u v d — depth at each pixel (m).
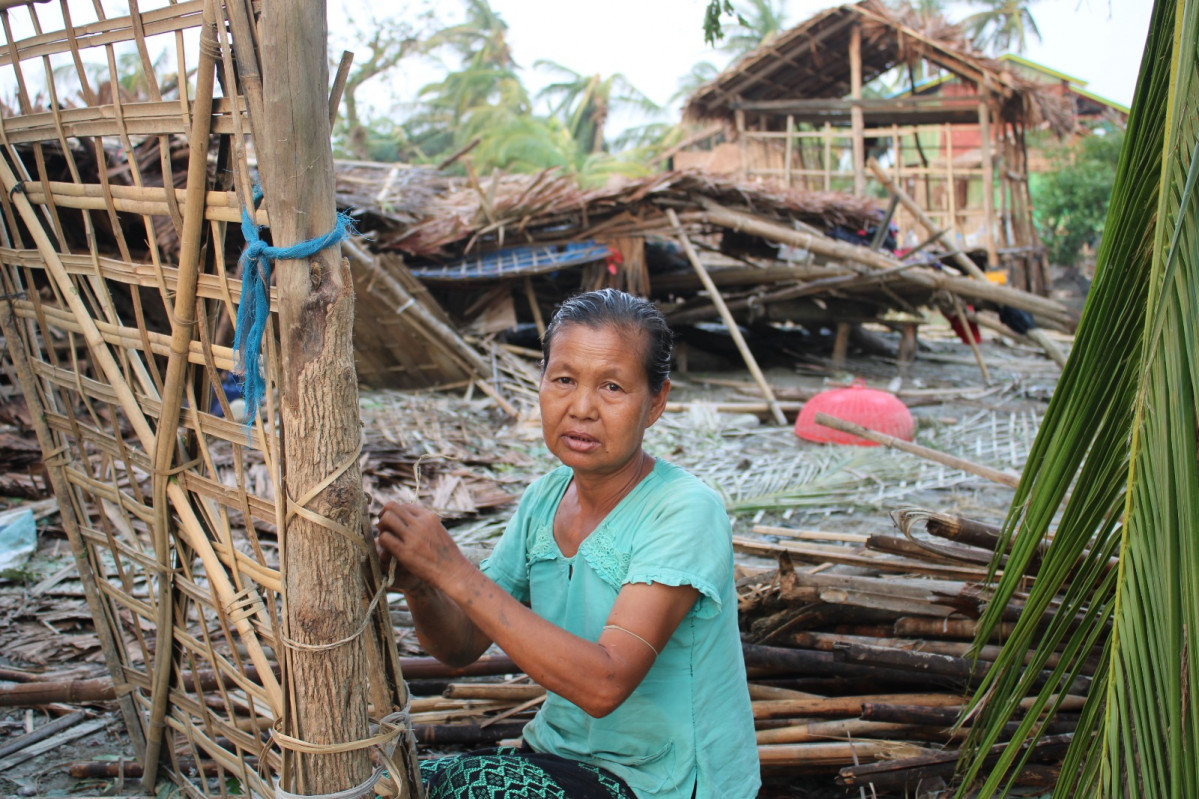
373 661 1.45
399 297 7.45
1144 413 1.19
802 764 2.15
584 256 8.67
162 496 1.66
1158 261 1.15
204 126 1.29
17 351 1.91
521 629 1.34
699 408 7.39
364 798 1.43
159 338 1.54
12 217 1.78
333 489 1.32
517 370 8.18
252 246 1.26
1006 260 14.42
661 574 1.41
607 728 1.55
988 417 7.50
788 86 16.28
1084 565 1.41
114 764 2.22
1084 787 1.31
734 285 10.74
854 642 2.25
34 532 3.89
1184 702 1.28
